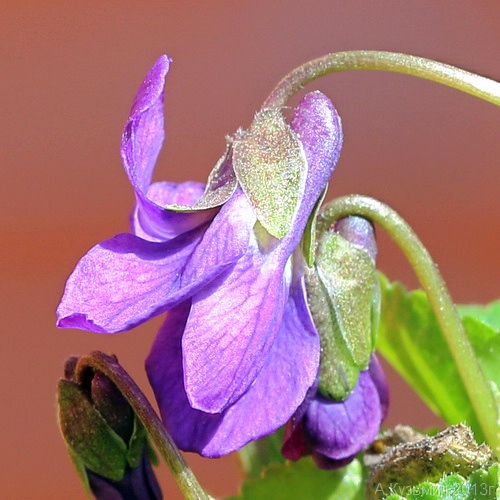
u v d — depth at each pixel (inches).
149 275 5.7
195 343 5.6
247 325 5.6
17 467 11.5
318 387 6.0
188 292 5.6
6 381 12.0
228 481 10.6
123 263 5.7
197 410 5.7
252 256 5.7
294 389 5.7
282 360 5.7
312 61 5.9
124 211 13.1
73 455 5.9
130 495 5.9
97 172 13.3
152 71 5.7
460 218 13.2
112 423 5.9
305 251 5.8
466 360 6.1
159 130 5.9
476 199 13.3
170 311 5.8
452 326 6.1
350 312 6.0
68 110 13.5
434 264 6.1
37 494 11.3
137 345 12.0
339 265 6.0
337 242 6.0
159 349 5.8
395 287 6.6
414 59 5.9
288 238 5.7
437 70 5.9
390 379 11.0
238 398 5.6
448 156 13.5
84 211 13.1
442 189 13.4
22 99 13.4
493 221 13.1
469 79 5.9
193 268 5.7
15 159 13.1
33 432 11.7
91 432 5.9
